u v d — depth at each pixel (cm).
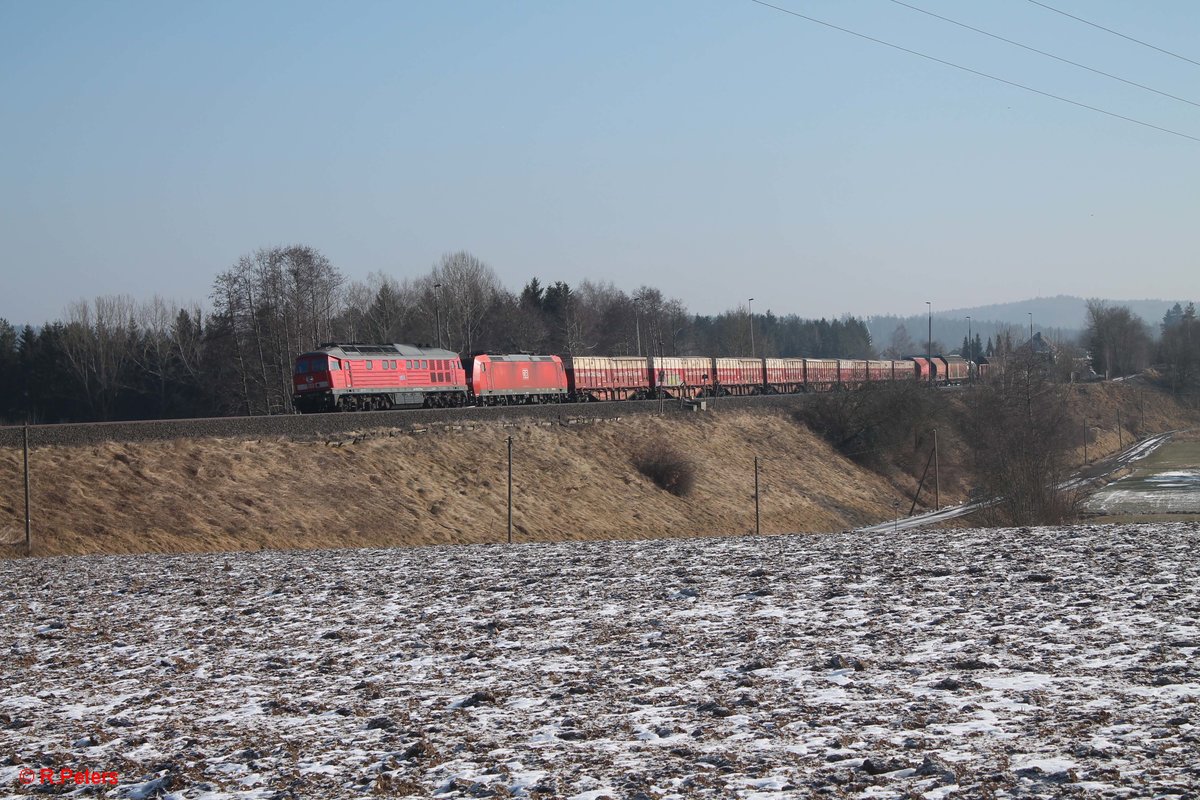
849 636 1560
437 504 4744
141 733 1222
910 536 2995
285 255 9225
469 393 6888
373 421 5191
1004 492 5806
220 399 9675
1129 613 1605
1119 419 12625
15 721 1294
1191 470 9150
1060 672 1269
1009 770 920
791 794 896
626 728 1138
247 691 1414
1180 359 16788
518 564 2672
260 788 998
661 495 6184
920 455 8969
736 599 1947
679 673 1385
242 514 4028
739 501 6638
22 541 3391
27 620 2058
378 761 1066
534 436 6094
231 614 2048
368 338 11994
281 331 9100
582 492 5656
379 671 1502
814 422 9119
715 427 7931
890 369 12344
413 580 2423
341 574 2580
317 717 1263
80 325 10938
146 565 2931
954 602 1794
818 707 1174
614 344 15488
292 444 4675
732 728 1112
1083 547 2442
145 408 10981
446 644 1661
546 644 1623
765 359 10338
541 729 1152
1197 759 917
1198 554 2231
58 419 10769
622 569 2458
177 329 11106
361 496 4528
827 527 6681
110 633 1889
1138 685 1185
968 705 1139
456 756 1066
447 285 13000
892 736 1049
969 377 14325
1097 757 941
